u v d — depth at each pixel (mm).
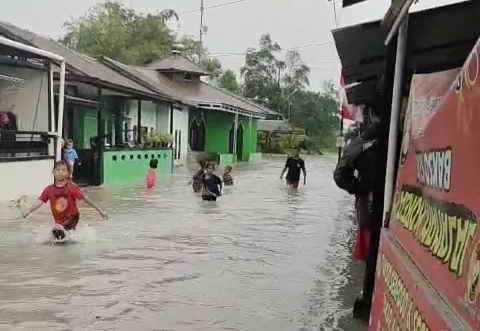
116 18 58156
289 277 7109
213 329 5172
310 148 64438
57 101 18391
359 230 6793
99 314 5496
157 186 19281
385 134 5477
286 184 21531
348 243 9531
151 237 9539
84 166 19062
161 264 7602
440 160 2695
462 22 4711
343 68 7535
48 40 22734
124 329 5102
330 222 12102
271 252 8594
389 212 4770
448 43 5172
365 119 9648
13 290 6227
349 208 14812
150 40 57750
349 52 6473
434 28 4844
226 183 20703
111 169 19984
